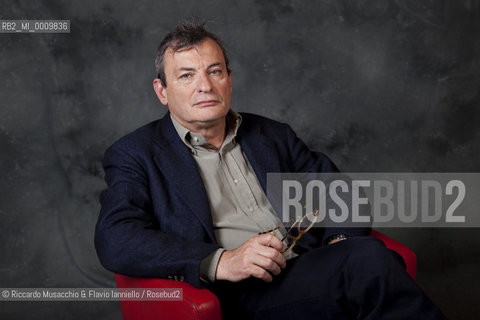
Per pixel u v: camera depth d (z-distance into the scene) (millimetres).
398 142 3092
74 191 2744
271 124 1970
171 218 1609
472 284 2590
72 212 2744
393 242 1640
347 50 2945
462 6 2971
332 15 2898
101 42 2664
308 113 2982
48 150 2686
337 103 2996
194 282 1369
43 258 2707
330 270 1395
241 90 2885
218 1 2777
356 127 3041
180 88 1646
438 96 3064
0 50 2553
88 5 2621
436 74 3035
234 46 2834
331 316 1371
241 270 1388
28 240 2697
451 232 3057
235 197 1748
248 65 2869
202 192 1650
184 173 1671
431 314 1236
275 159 1829
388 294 1248
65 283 2660
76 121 2693
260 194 1789
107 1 2639
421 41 2984
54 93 2648
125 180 1622
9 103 2600
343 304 1351
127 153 1690
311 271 1440
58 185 2723
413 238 3014
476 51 3035
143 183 1640
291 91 2941
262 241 1434
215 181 1723
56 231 2729
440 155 3133
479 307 2379
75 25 2621
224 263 1421
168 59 1663
